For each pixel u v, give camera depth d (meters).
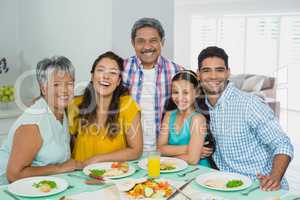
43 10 3.33
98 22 2.99
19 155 1.83
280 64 7.04
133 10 3.01
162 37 2.62
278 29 7.01
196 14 8.13
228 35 7.71
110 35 2.95
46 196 1.58
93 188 1.69
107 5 2.95
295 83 6.83
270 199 1.55
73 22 3.12
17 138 1.85
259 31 7.26
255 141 2.07
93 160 2.04
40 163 1.94
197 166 2.02
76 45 3.10
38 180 1.74
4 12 3.56
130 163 2.09
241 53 7.56
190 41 8.34
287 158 1.91
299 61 6.79
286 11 6.84
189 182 1.75
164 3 3.16
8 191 1.64
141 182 1.69
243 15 7.43
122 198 1.56
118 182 1.72
